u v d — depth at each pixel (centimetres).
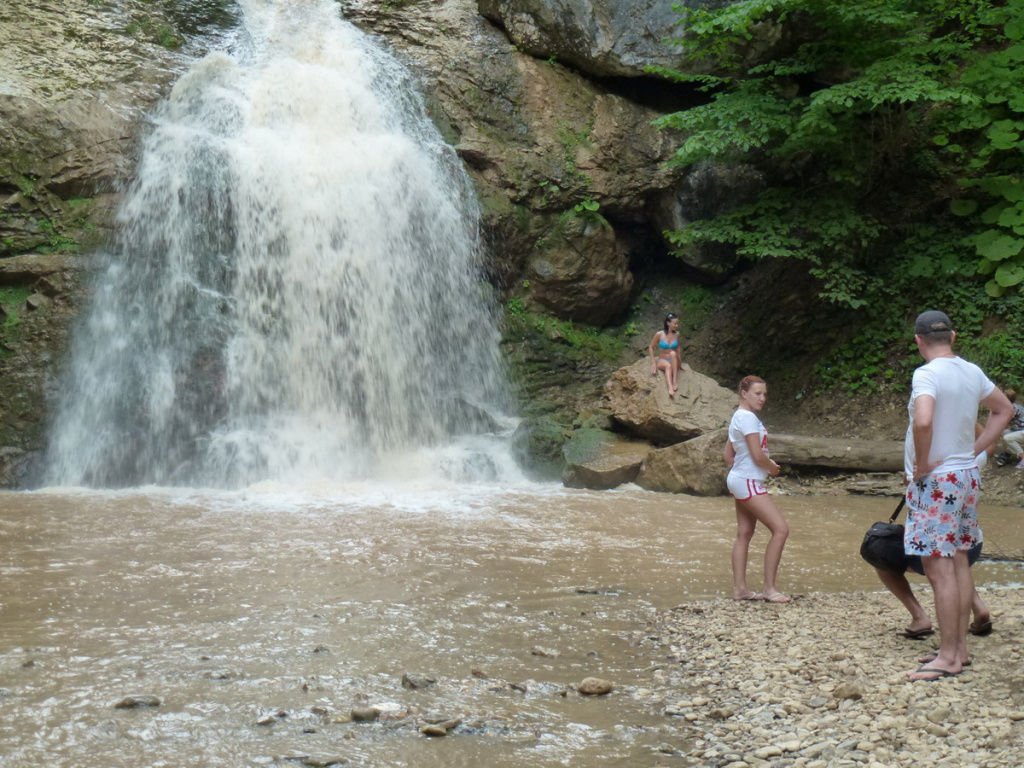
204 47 1805
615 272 1788
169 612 648
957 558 500
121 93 1584
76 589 709
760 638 586
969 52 1603
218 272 1498
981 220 1596
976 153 1678
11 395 1348
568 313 1786
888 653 536
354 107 1733
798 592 747
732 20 1522
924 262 1620
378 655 560
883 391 1586
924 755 392
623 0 1773
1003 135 1539
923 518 499
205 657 545
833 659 531
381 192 1619
